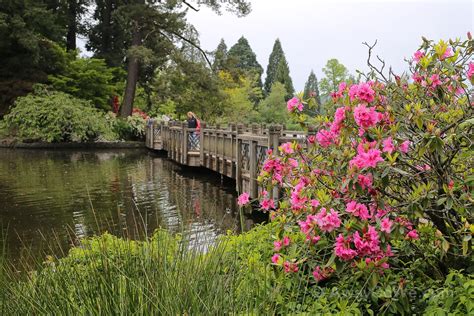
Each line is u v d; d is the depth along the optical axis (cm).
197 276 246
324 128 353
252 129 1205
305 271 321
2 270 286
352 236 284
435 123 296
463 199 290
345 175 318
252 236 411
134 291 230
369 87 304
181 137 1755
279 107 4731
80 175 1484
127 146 2772
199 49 3092
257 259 341
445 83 322
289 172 350
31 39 2719
